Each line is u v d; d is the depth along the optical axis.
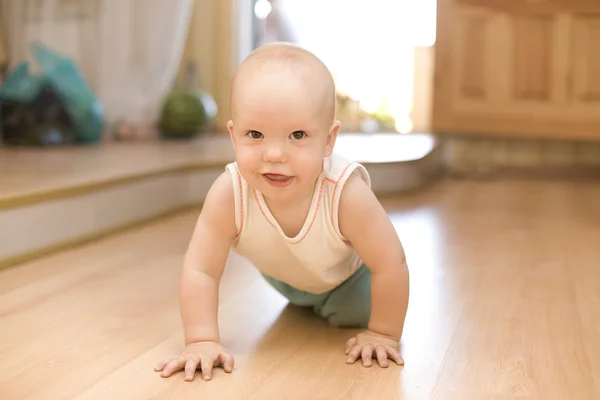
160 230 2.18
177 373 1.06
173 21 3.51
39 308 1.39
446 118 3.49
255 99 0.97
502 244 2.03
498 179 3.44
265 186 1.01
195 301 1.12
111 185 2.09
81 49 3.43
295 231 1.10
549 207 2.68
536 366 1.10
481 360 1.13
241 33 4.09
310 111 0.97
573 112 3.35
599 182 3.34
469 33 3.42
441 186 3.21
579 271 1.72
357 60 5.43
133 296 1.48
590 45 3.30
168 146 3.23
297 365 1.10
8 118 3.04
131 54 3.47
